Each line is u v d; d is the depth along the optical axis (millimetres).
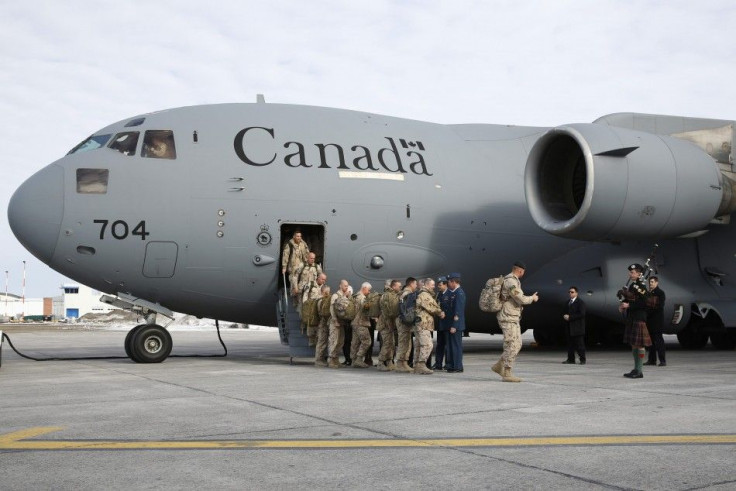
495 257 14703
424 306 10664
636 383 9062
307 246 13664
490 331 16422
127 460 4691
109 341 26781
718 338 17250
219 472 4375
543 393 8039
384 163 13969
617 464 4516
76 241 12227
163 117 13391
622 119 14703
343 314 11758
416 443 5184
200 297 13156
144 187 12539
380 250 13688
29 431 5742
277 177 13133
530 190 13500
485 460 4645
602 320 16531
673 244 15547
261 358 14914
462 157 14945
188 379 9930
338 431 5684
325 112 14508
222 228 12781
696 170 13555
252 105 14219
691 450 4906
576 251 15234
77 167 12531
